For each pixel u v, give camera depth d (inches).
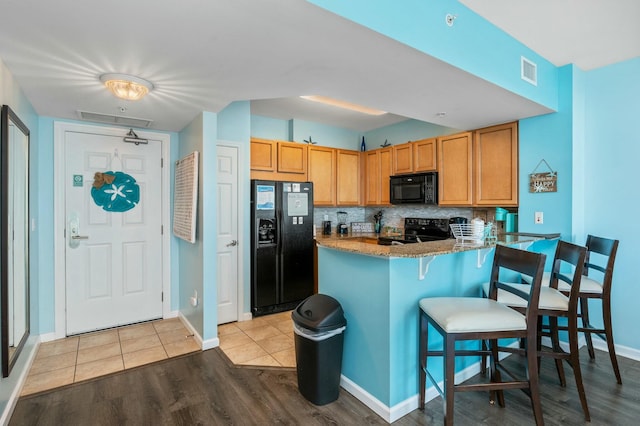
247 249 144.2
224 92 93.6
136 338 121.8
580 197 115.0
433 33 72.2
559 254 92.1
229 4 53.2
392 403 76.2
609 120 111.5
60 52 69.4
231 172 139.9
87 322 126.5
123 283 133.4
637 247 106.4
